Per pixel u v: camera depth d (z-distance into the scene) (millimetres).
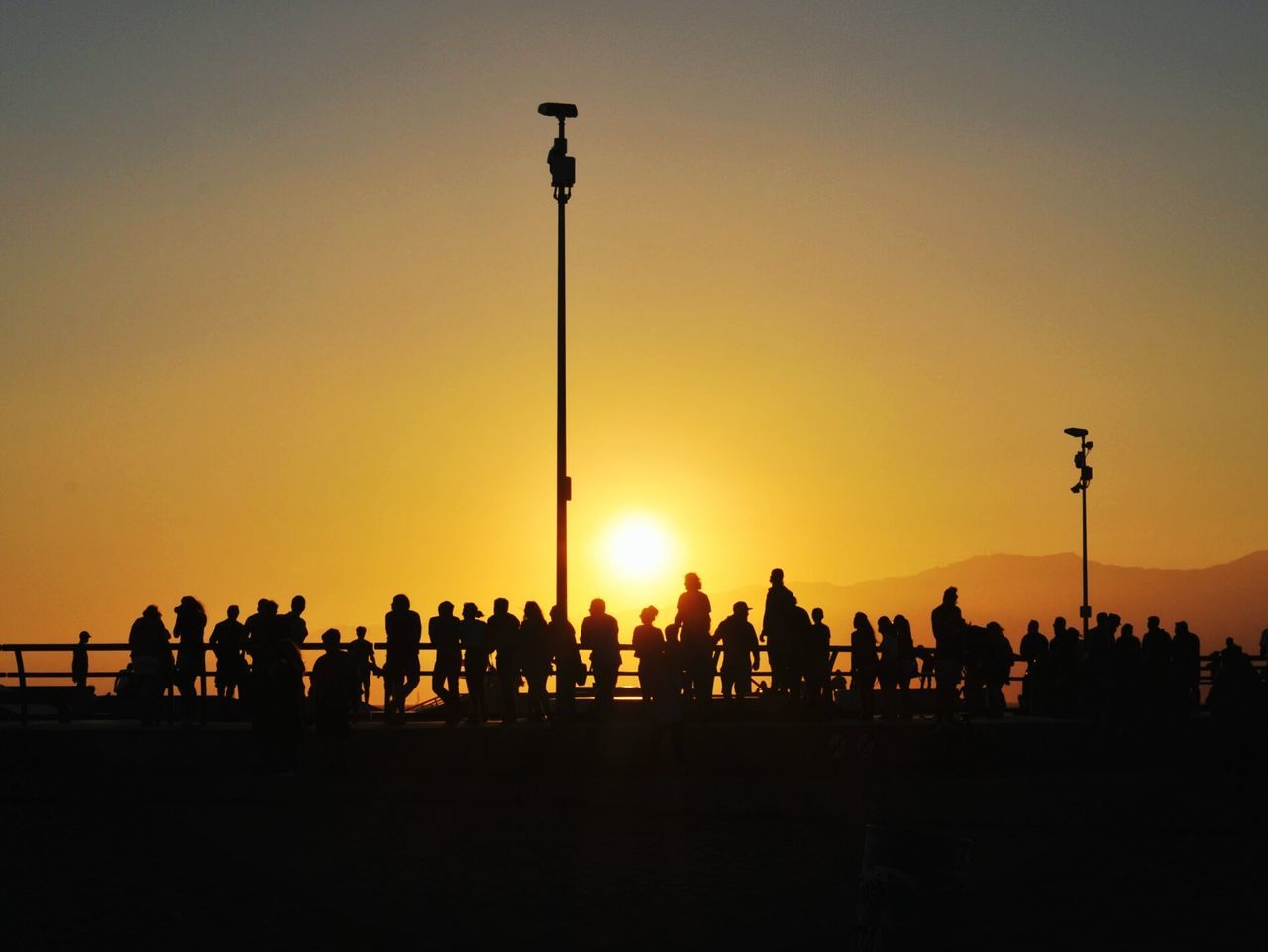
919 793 25812
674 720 26922
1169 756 30172
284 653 25750
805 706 29625
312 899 17438
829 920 16438
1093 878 19297
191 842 21109
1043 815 24250
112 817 23219
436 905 17156
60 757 26516
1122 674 30078
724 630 29922
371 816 23625
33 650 29062
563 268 30781
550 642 28750
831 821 23953
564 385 30625
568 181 30703
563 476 30406
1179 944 15141
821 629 29672
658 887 18344
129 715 30562
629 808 24656
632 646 29047
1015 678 34312
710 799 24656
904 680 30891
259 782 25125
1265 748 29516
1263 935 15555
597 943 15422
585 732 27266
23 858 19797
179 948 14891
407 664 28188
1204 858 20828
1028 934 15734
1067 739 29734
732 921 16438
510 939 15555
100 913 16438
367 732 26812
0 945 14805
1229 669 30141
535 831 22500
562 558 30156
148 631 28328
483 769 27016
